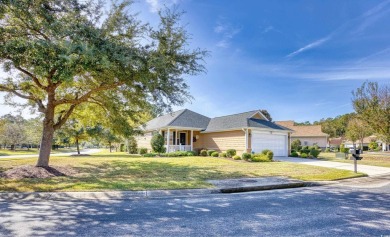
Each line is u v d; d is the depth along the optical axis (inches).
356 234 160.2
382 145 2084.2
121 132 524.7
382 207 234.5
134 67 362.9
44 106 465.1
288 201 259.3
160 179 359.3
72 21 346.6
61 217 191.0
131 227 169.0
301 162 701.3
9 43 300.5
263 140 884.6
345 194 301.0
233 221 186.4
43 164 436.1
